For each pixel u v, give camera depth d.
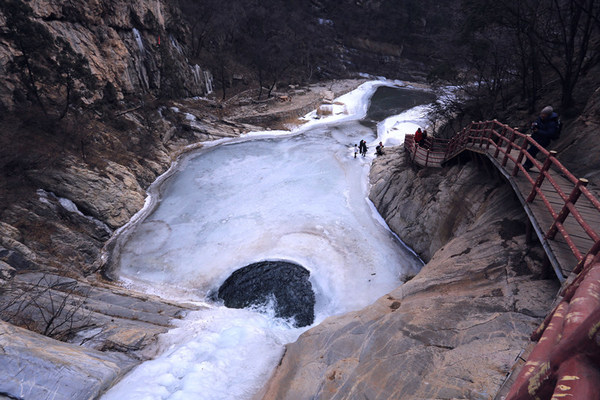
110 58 29.56
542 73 20.92
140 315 10.66
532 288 6.38
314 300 14.38
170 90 36.94
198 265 16.48
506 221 9.23
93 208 18.41
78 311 9.72
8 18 20.03
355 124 41.91
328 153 30.53
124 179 21.67
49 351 6.13
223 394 6.52
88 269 15.66
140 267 16.41
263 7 62.59
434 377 5.13
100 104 26.28
